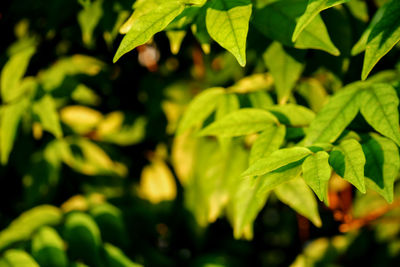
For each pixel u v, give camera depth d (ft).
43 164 2.45
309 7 1.73
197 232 2.43
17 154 2.53
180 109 2.44
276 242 2.98
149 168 2.62
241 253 2.61
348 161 1.74
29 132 2.52
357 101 1.85
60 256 2.14
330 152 1.77
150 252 2.39
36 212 2.31
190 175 2.31
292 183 1.99
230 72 2.34
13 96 2.29
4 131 2.24
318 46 1.90
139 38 1.72
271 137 1.87
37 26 2.43
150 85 2.49
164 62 2.53
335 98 1.87
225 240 2.65
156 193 2.60
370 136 1.85
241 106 2.04
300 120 1.92
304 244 2.47
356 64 2.11
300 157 1.75
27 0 2.37
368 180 1.80
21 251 2.14
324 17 2.01
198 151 2.25
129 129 2.54
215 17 1.74
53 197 2.57
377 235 2.37
